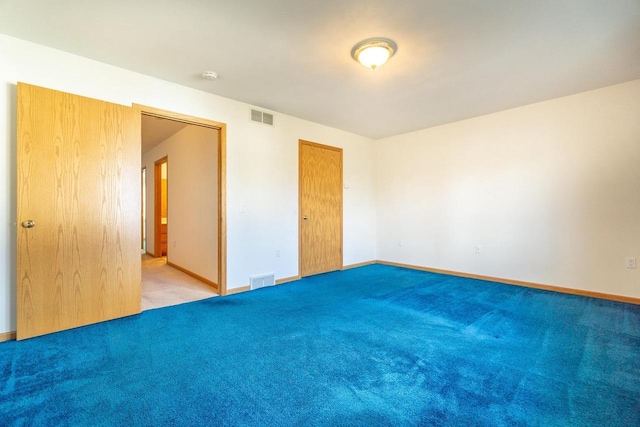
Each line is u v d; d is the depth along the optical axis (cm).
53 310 247
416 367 196
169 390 171
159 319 281
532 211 390
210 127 360
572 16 209
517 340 235
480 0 193
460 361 203
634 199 324
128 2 195
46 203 242
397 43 243
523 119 394
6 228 236
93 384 176
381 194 566
